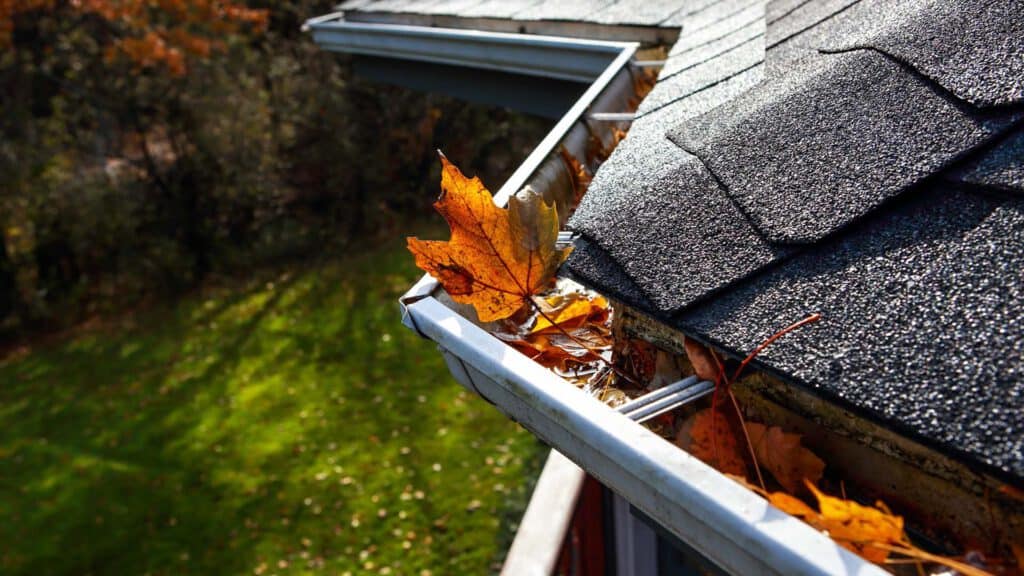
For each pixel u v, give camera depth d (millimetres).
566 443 822
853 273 723
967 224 707
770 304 744
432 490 6934
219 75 12500
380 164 13570
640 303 833
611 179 1121
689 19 2490
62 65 12391
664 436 887
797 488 746
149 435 8664
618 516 2715
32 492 7895
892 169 799
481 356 879
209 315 11625
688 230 885
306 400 8836
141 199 12781
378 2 5113
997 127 772
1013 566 616
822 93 1001
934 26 979
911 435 578
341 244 13406
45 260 12625
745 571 621
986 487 617
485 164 14398
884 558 624
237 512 7078
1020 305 607
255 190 12953
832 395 631
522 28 3383
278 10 14203
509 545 6090
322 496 7102
